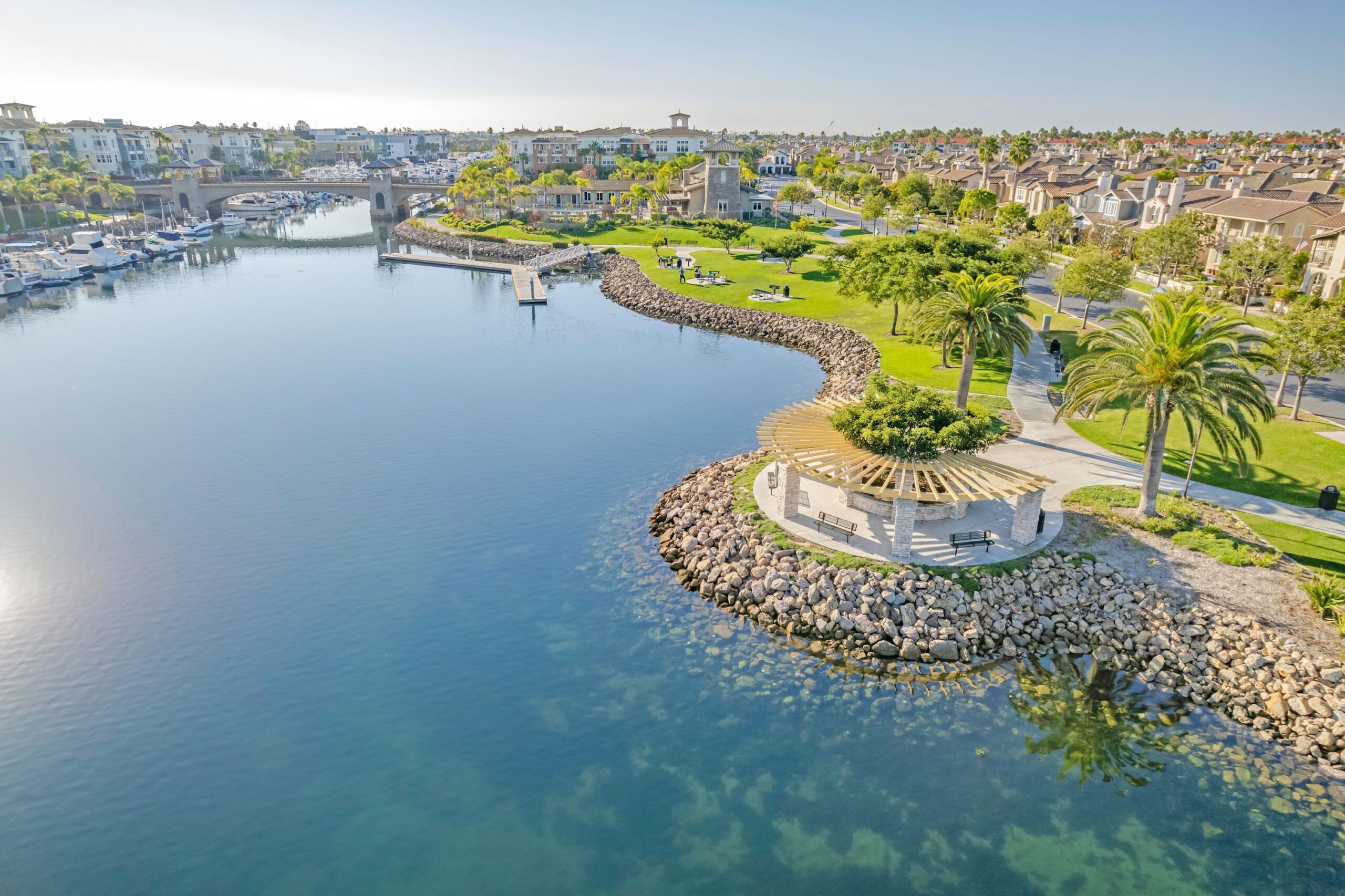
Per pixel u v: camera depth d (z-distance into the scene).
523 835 23.62
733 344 84.00
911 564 34.53
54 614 34.72
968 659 30.98
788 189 161.12
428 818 24.25
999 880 22.03
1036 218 130.38
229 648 32.41
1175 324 34.81
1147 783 25.39
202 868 22.62
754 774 25.81
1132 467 43.41
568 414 60.66
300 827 23.95
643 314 99.31
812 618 32.81
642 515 43.34
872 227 148.38
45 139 198.50
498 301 107.62
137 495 46.56
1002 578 33.75
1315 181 131.88
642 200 178.75
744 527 38.34
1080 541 36.19
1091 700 28.95
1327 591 30.97
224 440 55.53
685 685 29.98
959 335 49.44
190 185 192.50
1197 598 32.22
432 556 39.41
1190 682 29.31
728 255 125.19
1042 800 24.72
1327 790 24.83
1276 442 45.03
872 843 23.23
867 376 62.19
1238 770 25.73
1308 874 22.09
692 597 35.38
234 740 27.45
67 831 23.80
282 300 108.12
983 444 39.75
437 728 27.95
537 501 45.34
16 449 53.88
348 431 57.16
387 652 32.12
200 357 78.44
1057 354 60.66
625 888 21.84
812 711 28.61
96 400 64.69
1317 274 75.56
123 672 30.95
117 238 143.75
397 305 105.50
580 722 28.17
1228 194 118.81
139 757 26.69
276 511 44.44
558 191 182.00
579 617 34.25
